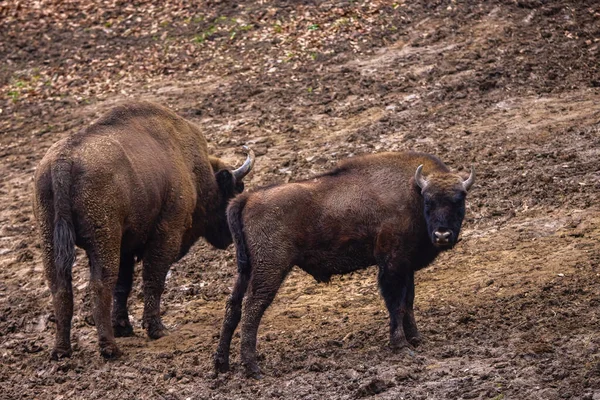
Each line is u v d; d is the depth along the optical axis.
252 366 30.73
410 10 68.69
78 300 41.94
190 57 69.19
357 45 65.62
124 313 37.78
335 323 35.38
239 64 66.62
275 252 30.81
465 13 66.88
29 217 52.38
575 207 42.12
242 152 54.62
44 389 32.53
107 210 34.25
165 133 38.72
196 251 45.66
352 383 28.69
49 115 65.38
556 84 56.50
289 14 71.69
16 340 38.50
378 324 34.50
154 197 36.62
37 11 80.62
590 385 25.78
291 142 55.09
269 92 61.81
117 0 80.00
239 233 31.30
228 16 73.38
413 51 63.44
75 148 34.59
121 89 66.81
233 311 31.25
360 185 31.59
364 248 31.52
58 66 71.94
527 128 51.41
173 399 29.86
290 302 38.56
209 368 32.09
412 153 32.31
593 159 46.41
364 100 58.50
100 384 32.03
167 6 77.12
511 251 39.22
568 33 61.97
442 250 31.30
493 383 26.92
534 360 28.22
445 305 35.00
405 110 56.47
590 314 31.48
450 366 29.03
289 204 31.06
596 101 53.31
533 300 33.66
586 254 37.12
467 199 45.12
